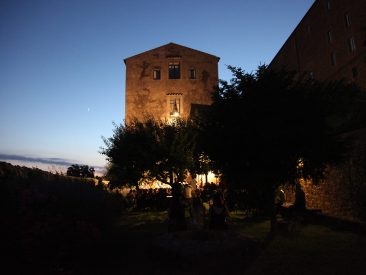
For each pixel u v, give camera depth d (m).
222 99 10.39
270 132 9.34
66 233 6.88
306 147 9.75
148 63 40.09
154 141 22.64
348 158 10.98
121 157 23.08
